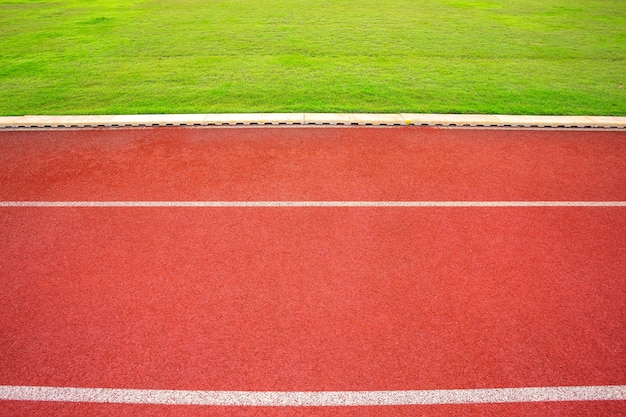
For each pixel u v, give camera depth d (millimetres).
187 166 6379
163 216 5262
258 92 9219
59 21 16859
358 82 9867
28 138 7258
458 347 3572
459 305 3984
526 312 3922
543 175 6254
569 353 3531
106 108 8352
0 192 5750
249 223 5129
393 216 5285
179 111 8203
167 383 3275
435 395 3205
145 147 6957
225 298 4035
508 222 5207
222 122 7746
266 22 16531
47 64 11227
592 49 12953
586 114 8180
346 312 3893
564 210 5465
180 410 3105
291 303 3984
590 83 9961
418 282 4250
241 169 6293
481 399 3182
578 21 17172
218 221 5168
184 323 3770
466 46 13195
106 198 5625
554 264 4527
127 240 4836
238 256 4582
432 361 3447
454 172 6289
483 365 3424
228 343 3588
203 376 3324
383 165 6441
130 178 6082
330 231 4992
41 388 3242
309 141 7156
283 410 3105
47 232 4980
